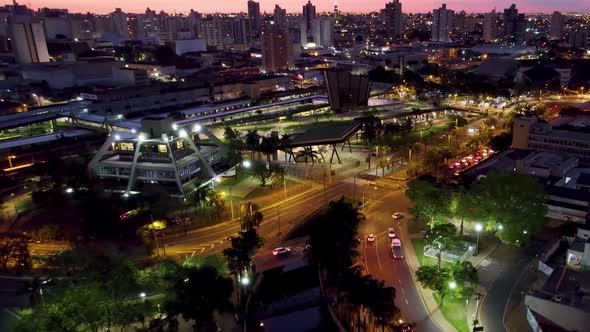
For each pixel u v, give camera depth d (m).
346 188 184.62
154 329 97.06
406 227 148.62
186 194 173.25
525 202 129.50
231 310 102.88
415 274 117.56
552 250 126.62
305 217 158.25
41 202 171.12
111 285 100.19
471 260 127.00
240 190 185.62
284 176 190.25
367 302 94.94
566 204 146.88
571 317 97.00
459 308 107.69
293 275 116.75
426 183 151.25
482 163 198.25
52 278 109.56
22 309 104.00
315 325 100.50
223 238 145.75
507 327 100.75
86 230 145.62
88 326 93.12
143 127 180.88
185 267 108.25
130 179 176.62
